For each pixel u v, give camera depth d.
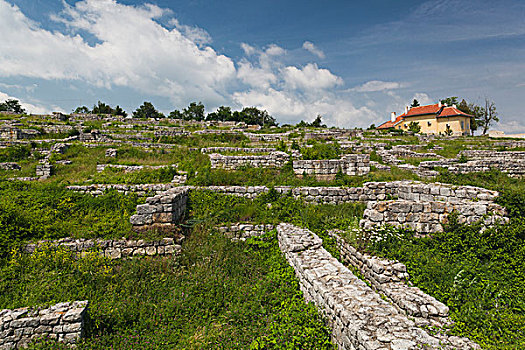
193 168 14.83
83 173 15.90
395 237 8.03
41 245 7.90
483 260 7.37
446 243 7.95
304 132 32.16
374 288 6.37
